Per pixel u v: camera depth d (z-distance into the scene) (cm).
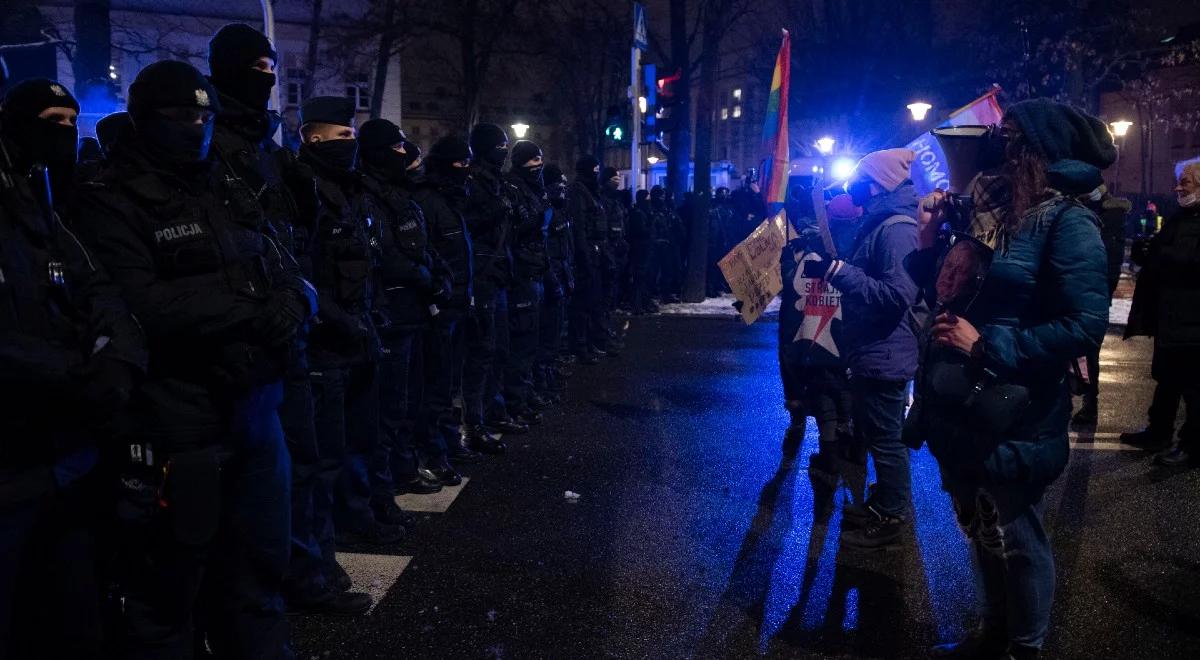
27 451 216
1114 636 364
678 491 557
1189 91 4338
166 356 254
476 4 2644
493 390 702
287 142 584
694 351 1156
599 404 823
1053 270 286
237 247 266
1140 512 518
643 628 371
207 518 256
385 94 3581
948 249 313
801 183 580
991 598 323
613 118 1741
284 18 3366
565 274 838
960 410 296
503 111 6481
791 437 679
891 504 459
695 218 1719
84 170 307
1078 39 2547
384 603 392
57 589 246
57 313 222
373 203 479
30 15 2792
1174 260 610
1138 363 1057
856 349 458
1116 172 5106
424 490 550
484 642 357
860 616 385
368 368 432
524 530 486
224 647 295
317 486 394
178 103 252
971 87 2866
